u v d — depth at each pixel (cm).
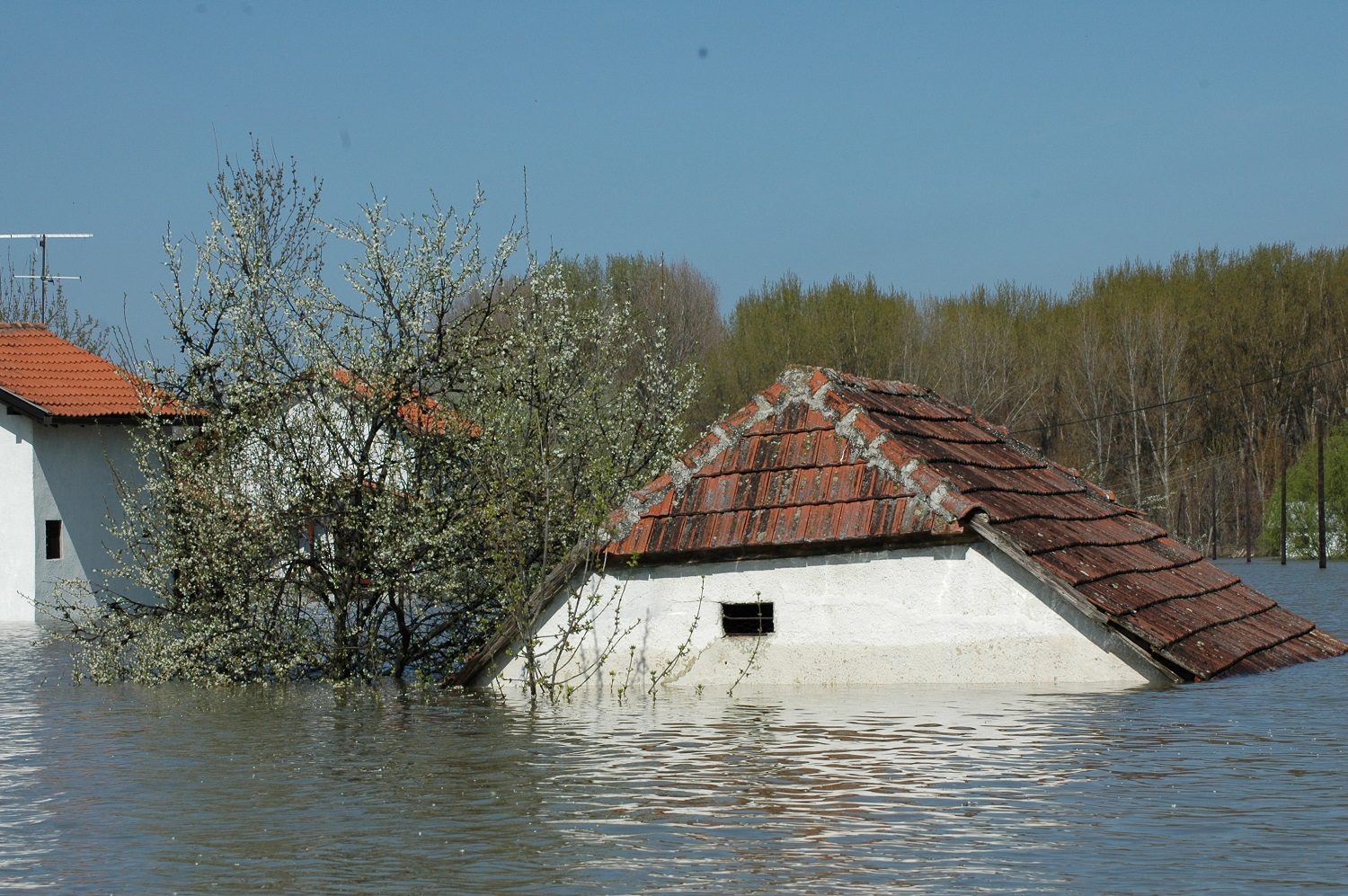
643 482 3353
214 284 3181
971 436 2994
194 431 3212
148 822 1614
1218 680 2388
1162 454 12462
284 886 1339
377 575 3031
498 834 1510
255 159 3419
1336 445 11731
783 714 2200
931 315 12162
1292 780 1691
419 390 3161
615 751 1958
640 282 7550
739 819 1545
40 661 3641
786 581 2469
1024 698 2252
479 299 3200
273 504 3069
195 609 3111
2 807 1711
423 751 2033
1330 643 3116
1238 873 1310
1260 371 13025
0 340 5691
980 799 1611
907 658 2398
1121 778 1706
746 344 11438
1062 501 2864
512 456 3036
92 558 5544
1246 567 10025
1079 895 1250
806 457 2545
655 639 2541
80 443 5528
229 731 2322
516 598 2627
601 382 3319
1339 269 13200
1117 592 2422
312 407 3131
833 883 1299
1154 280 13600
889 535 2375
